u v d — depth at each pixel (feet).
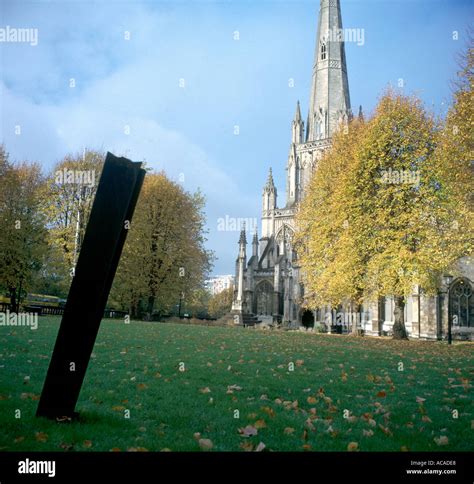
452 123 93.50
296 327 189.98
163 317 165.27
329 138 234.99
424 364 52.03
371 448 21.15
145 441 20.75
